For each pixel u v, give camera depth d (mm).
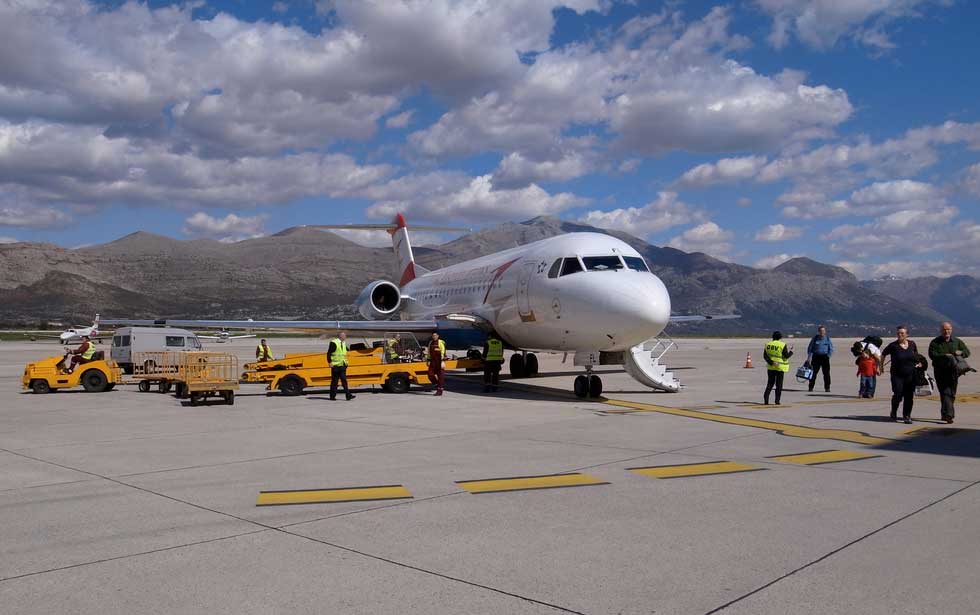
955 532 6246
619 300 17484
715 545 5938
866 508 7094
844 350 56062
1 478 8781
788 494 7727
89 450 10820
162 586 5070
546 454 10281
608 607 4656
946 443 11234
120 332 28734
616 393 20344
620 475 8773
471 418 14578
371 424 13680
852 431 12602
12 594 4922
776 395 16953
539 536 6230
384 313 31750
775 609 4598
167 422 14156
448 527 6516
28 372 21141
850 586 4988
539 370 30609
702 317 34875
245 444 11328
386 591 4965
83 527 6566
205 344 75312
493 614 4559
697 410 15953
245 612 4613
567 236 20844
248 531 6422
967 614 4512
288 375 19953
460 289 26828
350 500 7559
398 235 40719
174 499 7641
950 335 13633
